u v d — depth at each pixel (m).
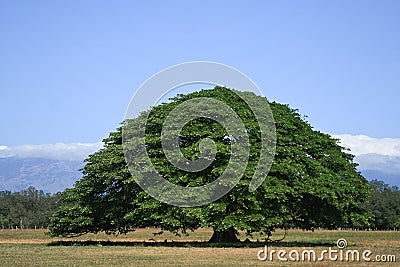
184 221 45.84
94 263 31.52
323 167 49.59
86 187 50.00
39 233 86.00
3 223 125.88
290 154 47.41
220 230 46.12
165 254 37.12
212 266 29.80
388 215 114.44
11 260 33.38
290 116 50.62
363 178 52.41
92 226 50.94
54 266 30.06
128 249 42.19
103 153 50.91
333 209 50.44
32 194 150.62
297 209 50.47
